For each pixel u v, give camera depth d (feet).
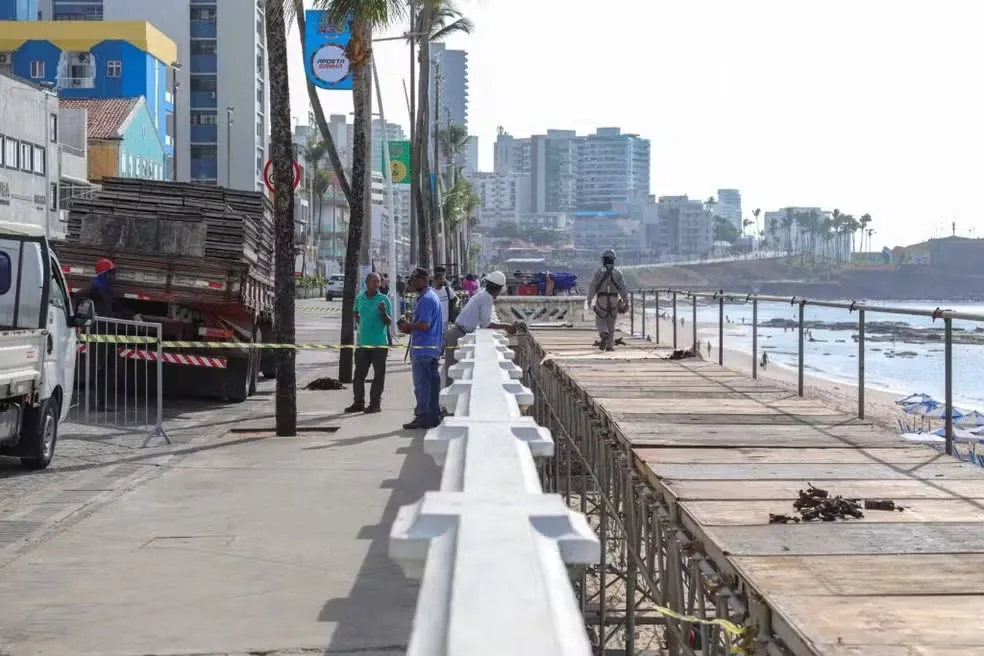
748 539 14.60
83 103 233.96
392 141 136.05
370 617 22.63
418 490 36.40
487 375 17.11
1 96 151.02
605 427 28.04
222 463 41.83
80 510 33.22
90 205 63.16
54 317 41.96
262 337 72.13
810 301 32.14
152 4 317.42
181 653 20.36
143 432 50.31
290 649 20.61
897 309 25.72
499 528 6.40
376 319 57.41
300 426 52.19
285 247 49.47
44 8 314.35
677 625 16.52
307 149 474.08
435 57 193.67
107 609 23.07
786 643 11.13
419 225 140.77
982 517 15.87
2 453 39.83
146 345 62.08
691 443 22.98
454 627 4.59
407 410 58.85
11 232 38.52
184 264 60.70
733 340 276.62
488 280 55.62
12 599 23.77
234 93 322.34
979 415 87.45
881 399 125.59
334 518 32.09
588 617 30.71
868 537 14.66
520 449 9.65
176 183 66.23
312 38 79.66
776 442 23.22
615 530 34.32
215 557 27.50
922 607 11.46
